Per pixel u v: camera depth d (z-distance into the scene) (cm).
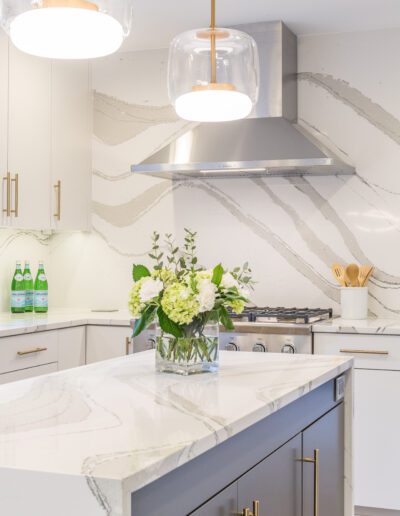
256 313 386
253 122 397
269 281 430
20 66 393
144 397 177
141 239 457
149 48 454
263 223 432
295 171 408
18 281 430
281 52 397
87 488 114
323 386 229
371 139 413
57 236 475
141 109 458
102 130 464
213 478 154
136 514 124
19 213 392
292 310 404
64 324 384
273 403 172
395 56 410
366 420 355
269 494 185
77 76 447
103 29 167
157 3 371
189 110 212
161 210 452
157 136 455
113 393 182
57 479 116
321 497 228
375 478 356
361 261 414
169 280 210
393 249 409
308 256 423
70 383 196
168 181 451
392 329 349
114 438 137
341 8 379
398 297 407
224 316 212
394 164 409
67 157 436
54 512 116
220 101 208
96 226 466
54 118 423
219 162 381
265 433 182
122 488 112
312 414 219
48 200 417
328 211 420
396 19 397
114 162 462
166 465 125
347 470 252
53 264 476
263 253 432
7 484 119
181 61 201
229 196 438
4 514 120
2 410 162
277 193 429
